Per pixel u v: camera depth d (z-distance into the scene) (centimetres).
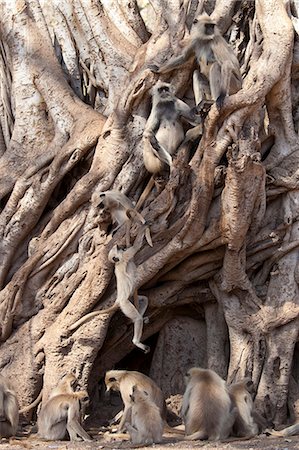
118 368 1677
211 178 1480
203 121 1497
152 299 1586
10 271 1633
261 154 1603
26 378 1554
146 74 1592
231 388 1414
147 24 1747
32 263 1584
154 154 1537
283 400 1527
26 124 1678
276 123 1595
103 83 1694
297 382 1593
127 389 1389
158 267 1526
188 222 1491
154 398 1412
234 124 1482
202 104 1490
